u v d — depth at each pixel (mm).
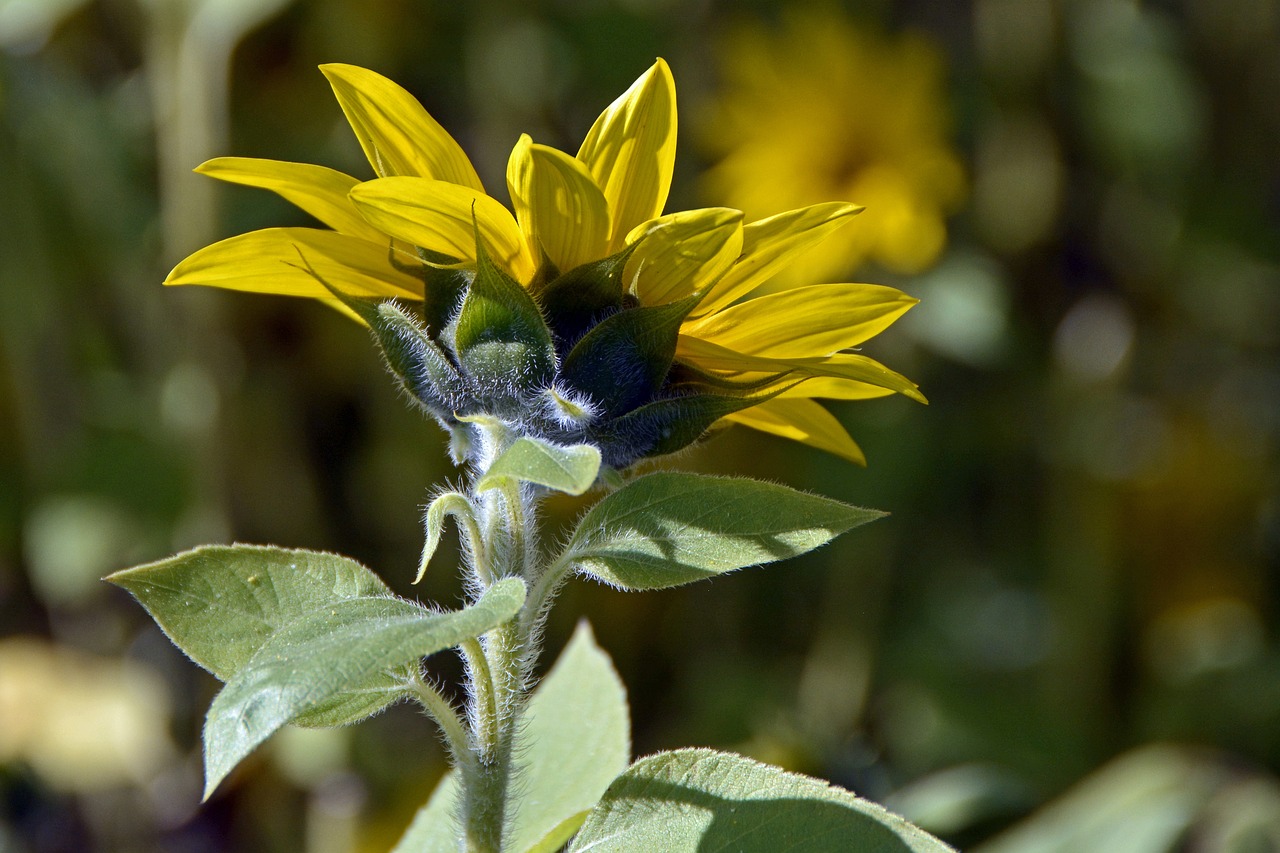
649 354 665
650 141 680
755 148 1265
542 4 1257
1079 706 1312
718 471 1219
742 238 665
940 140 1260
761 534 664
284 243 675
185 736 1147
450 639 623
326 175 675
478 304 661
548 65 1257
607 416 666
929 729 1243
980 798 1012
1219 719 1305
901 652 1300
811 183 1246
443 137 676
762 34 1298
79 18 1219
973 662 1318
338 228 679
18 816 1114
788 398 699
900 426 1248
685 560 665
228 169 668
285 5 1062
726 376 685
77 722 1113
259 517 1167
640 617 1229
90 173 1164
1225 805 1016
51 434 1178
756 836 664
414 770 1135
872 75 1261
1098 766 1267
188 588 677
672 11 1305
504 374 662
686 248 667
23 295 1146
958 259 1282
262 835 1123
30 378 1168
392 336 669
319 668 616
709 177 1281
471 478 683
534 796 729
